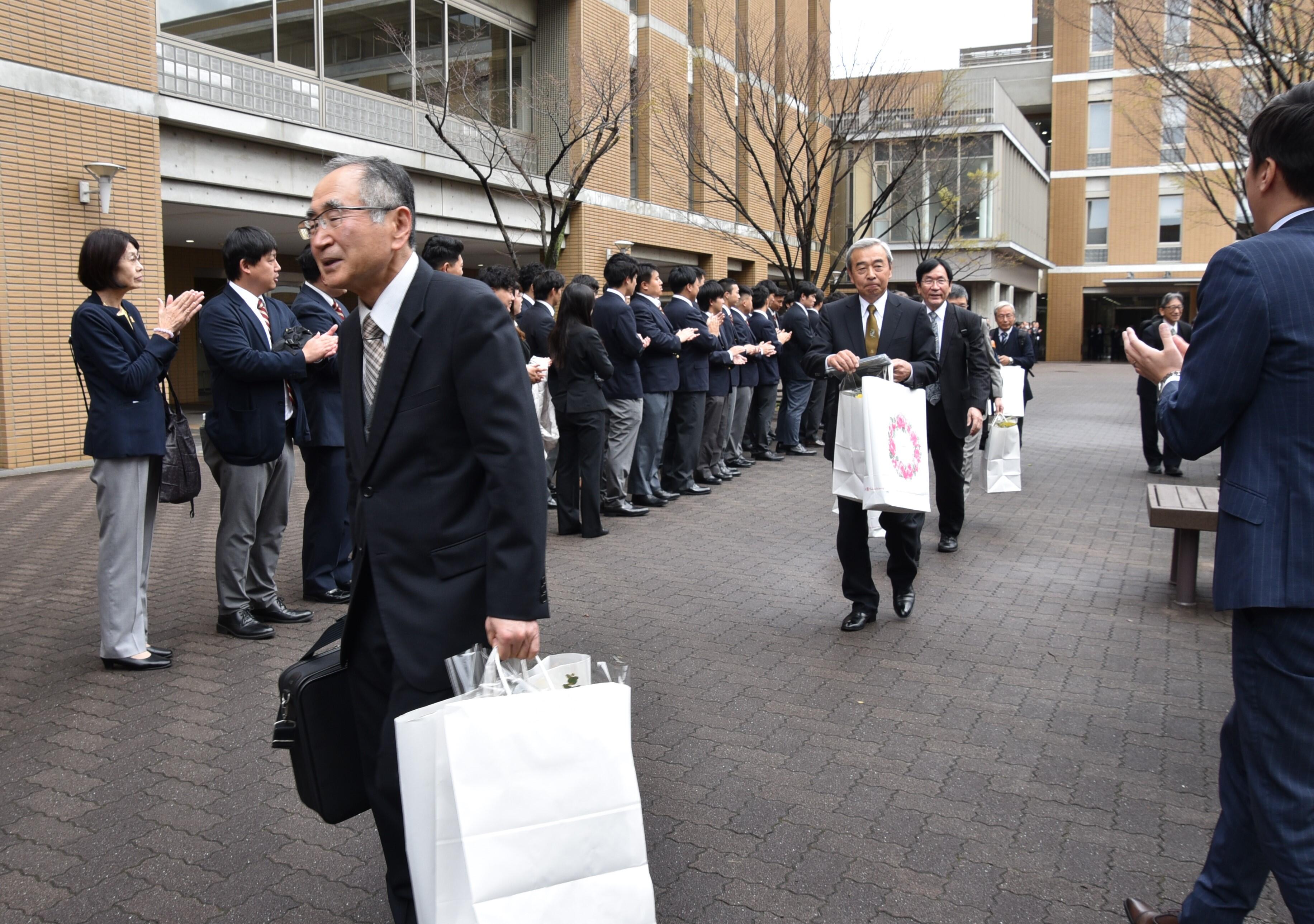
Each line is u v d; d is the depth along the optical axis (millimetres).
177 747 3961
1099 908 2877
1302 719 2049
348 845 3250
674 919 2818
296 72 13445
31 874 3055
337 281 2334
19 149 10594
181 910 2875
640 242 20438
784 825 3355
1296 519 2045
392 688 2389
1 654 5031
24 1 10547
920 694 4559
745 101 17328
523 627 2229
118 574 4730
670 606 6023
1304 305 2057
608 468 8852
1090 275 45062
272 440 5199
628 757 1954
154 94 11727
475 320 2287
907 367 5043
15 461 10828
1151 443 11719
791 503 9648
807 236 16391
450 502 2342
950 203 24203
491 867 1823
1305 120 2113
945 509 7367
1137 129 20656
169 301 4695
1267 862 2188
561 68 17922
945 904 2896
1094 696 4543
